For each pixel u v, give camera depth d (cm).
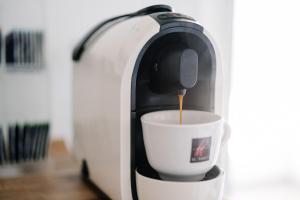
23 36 72
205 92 45
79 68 54
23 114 81
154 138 38
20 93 80
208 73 44
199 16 92
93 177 51
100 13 84
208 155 38
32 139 72
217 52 43
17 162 71
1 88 79
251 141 113
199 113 43
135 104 40
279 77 111
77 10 82
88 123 50
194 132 36
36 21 77
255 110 110
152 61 42
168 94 44
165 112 43
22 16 76
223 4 96
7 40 72
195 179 39
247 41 103
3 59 72
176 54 38
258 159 117
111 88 41
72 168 62
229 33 98
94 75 47
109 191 45
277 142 118
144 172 42
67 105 85
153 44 41
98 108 46
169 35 42
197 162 37
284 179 122
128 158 41
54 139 84
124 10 85
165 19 40
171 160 37
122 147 40
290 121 117
